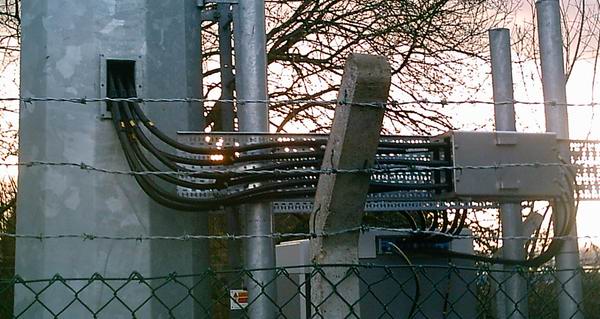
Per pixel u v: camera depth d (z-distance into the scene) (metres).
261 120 5.33
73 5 5.71
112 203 5.54
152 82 5.81
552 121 5.57
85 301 5.45
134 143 5.26
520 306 5.81
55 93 5.59
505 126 6.12
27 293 5.62
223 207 5.21
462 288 6.83
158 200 5.16
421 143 5.25
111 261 5.52
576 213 5.20
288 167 5.02
